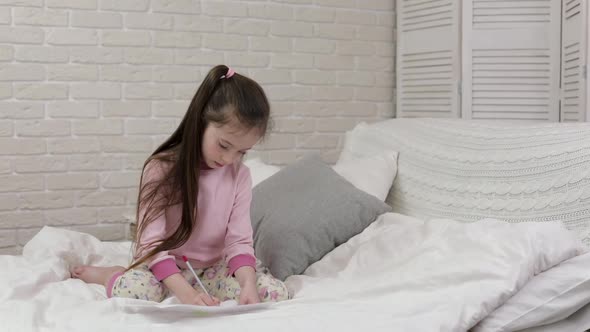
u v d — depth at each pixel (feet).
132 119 11.28
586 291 5.26
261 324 4.86
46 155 10.81
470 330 5.37
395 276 5.71
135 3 11.16
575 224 6.35
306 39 12.45
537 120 10.96
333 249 7.18
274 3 12.14
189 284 5.85
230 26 11.84
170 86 11.49
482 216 7.18
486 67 11.34
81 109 10.95
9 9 10.44
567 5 9.91
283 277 6.68
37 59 10.65
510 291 5.20
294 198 7.45
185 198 5.91
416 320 4.98
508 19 11.12
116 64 11.12
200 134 5.91
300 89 12.47
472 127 8.03
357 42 12.89
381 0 13.03
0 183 10.59
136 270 5.90
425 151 8.23
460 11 11.52
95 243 7.73
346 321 4.94
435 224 6.36
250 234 6.33
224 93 5.77
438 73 12.09
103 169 11.15
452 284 5.37
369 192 8.06
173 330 4.81
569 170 6.51
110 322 4.98
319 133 12.69
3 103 10.53
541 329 5.41
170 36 11.43
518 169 6.98
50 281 6.20
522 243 5.46
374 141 9.27
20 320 4.96
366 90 13.05
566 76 9.94
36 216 10.81
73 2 10.78
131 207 11.34
